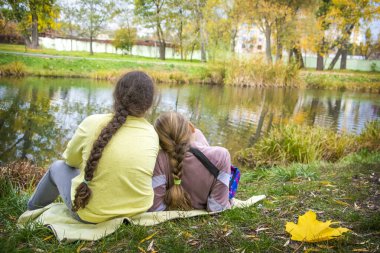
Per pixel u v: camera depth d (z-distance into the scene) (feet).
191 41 102.58
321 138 24.57
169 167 8.11
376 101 60.49
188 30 102.58
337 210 9.11
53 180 8.02
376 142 25.86
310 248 6.80
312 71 90.79
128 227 7.41
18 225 7.80
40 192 8.25
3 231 7.71
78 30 94.32
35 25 84.17
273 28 95.09
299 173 14.46
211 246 7.01
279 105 50.06
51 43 89.45
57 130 27.81
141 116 7.39
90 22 94.32
